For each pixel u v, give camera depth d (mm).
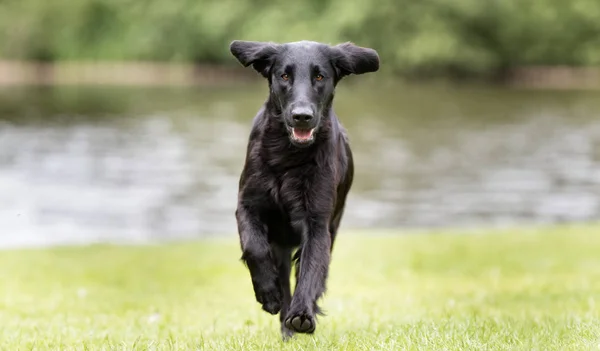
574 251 12672
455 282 9977
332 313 6961
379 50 49594
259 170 4840
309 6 51125
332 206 4871
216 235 17266
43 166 25656
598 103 43000
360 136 32844
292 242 5016
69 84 53500
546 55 55125
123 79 56875
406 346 4492
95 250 13453
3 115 38031
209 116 37594
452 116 38531
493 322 5406
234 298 8750
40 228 17484
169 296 8961
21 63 58469
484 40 54031
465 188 23328
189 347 4809
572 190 22969
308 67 4859
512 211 20312
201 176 24281
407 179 24656
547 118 37688
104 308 7609
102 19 58312
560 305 7250
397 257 12297
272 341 5023
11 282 10062
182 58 56594
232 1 53719
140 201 20812
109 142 30531
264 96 45438
